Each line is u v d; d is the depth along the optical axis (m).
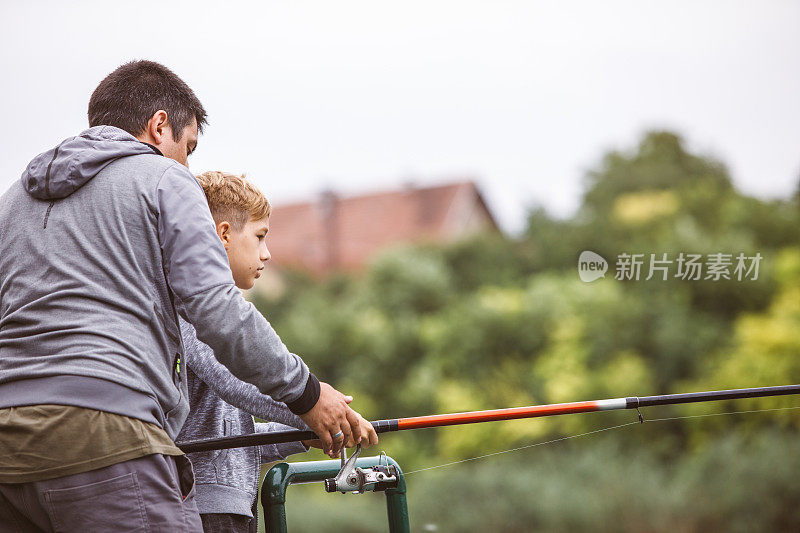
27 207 4.29
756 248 24.00
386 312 26.77
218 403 5.10
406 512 5.35
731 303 23.16
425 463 22.22
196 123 4.96
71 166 4.20
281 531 5.24
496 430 21.53
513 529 18.88
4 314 4.20
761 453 18.64
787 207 26.14
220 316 4.05
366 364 25.19
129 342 4.02
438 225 44.31
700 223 25.61
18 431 3.88
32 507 3.93
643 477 18.98
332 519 19.39
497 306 24.48
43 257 4.14
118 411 3.92
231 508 4.97
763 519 17.89
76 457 3.86
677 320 22.44
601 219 26.48
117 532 3.87
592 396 21.31
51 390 3.90
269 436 4.64
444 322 25.31
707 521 18.05
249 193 5.33
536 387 22.28
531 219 27.92
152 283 4.16
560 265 26.36
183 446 4.54
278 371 4.25
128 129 4.70
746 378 21.02
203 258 4.12
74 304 4.03
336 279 29.66
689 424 19.75
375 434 4.79
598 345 22.50
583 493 18.91
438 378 23.80
